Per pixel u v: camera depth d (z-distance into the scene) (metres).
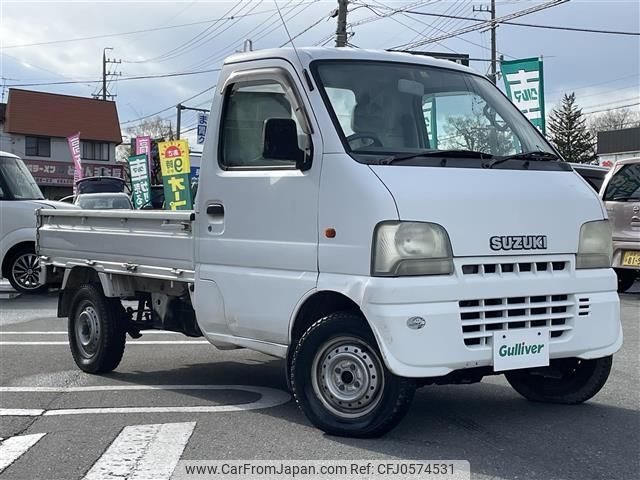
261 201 5.36
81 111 50.19
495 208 4.84
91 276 7.50
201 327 5.88
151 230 6.46
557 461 4.63
